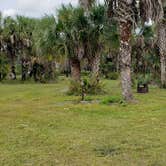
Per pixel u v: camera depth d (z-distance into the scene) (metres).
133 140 9.59
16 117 13.80
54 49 24.59
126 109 15.57
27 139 9.87
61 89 28.86
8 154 8.35
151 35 35.69
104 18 23.42
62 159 7.94
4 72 44.25
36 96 22.88
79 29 24.03
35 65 43.78
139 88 24.47
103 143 9.30
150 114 14.09
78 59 24.64
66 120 12.91
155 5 18.06
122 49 18.16
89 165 7.48
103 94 22.66
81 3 18.66
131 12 18.16
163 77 29.61
